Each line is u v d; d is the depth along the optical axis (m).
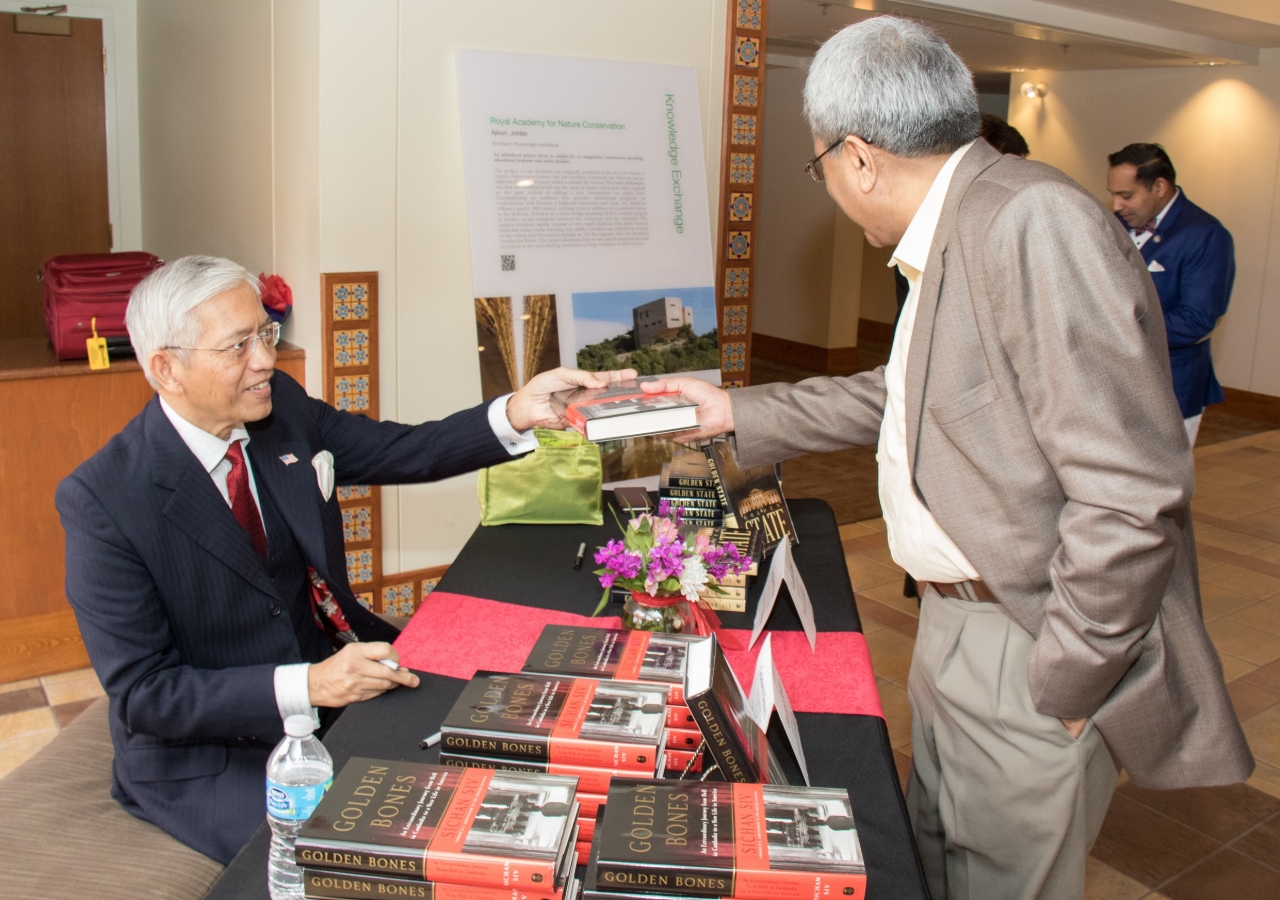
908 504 1.49
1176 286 3.71
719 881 0.93
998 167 1.31
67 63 5.09
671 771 1.27
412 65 3.08
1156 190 3.63
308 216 3.12
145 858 1.55
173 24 4.50
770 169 9.04
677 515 1.78
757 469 2.07
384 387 3.25
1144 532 1.16
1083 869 1.44
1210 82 7.57
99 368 3.06
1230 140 7.54
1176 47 6.62
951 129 1.34
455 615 1.79
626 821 1.01
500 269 3.23
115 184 5.31
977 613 1.45
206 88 4.09
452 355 3.36
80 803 1.67
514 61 3.23
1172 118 7.84
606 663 1.37
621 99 3.43
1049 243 1.19
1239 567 4.57
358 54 2.98
